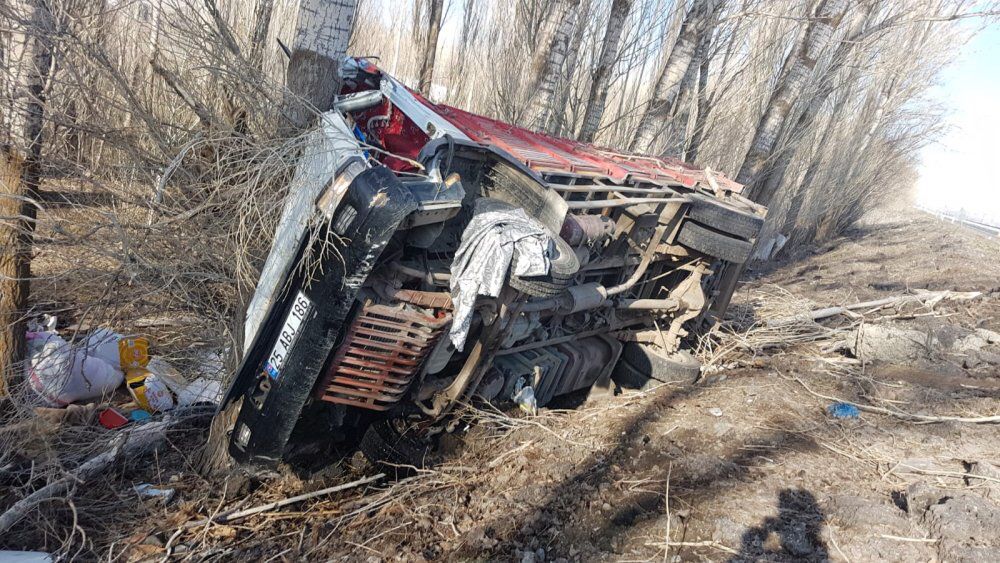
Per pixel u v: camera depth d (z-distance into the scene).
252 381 3.99
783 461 4.75
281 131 4.53
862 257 18.50
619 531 3.98
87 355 5.18
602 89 11.46
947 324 8.62
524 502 4.25
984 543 3.58
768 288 12.95
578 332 5.97
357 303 3.69
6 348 4.85
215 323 4.94
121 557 3.71
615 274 6.23
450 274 4.03
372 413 4.76
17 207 4.59
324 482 4.61
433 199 3.72
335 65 4.73
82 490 4.26
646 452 4.89
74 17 4.45
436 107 5.76
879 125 21.78
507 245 3.90
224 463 4.46
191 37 4.65
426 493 4.41
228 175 4.45
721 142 15.12
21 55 4.36
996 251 20.06
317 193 3.62
